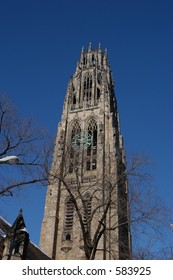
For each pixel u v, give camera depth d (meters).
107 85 105.81
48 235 66.56
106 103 98.62
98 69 116.38
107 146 83.94
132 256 34.31
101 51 126.06
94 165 79.06
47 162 33.97
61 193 73.94
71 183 73.56
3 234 41.28
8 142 33.53
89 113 95.69
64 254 63.75
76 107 99.69
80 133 88.06
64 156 44.91
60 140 86.38
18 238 40.47
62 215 70.56
